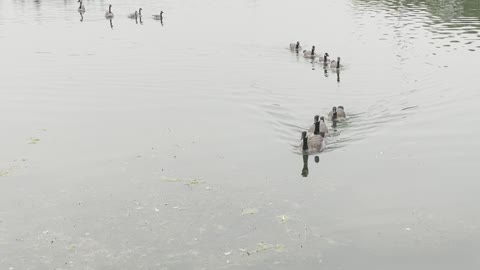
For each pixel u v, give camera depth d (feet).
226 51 180.55
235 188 81.20
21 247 66.54
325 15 254.88
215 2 317.83
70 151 96.12
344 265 62.08
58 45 195.00
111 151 95.91
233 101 124.88
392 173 85.66
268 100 125.39
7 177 85.76
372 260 62.90
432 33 202.08
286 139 101.35
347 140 100.42
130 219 72.74
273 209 74.79
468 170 86.12
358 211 74.02
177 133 104.47
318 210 74.43
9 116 116.26
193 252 64.95
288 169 87.86
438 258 63.00
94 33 219.82
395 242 66.39
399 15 246.47
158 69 157.07
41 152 95.86
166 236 68.44
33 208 76.13
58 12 285.02
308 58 169.68
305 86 137.49
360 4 290.35
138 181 83.92
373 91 131.34
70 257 64.23
